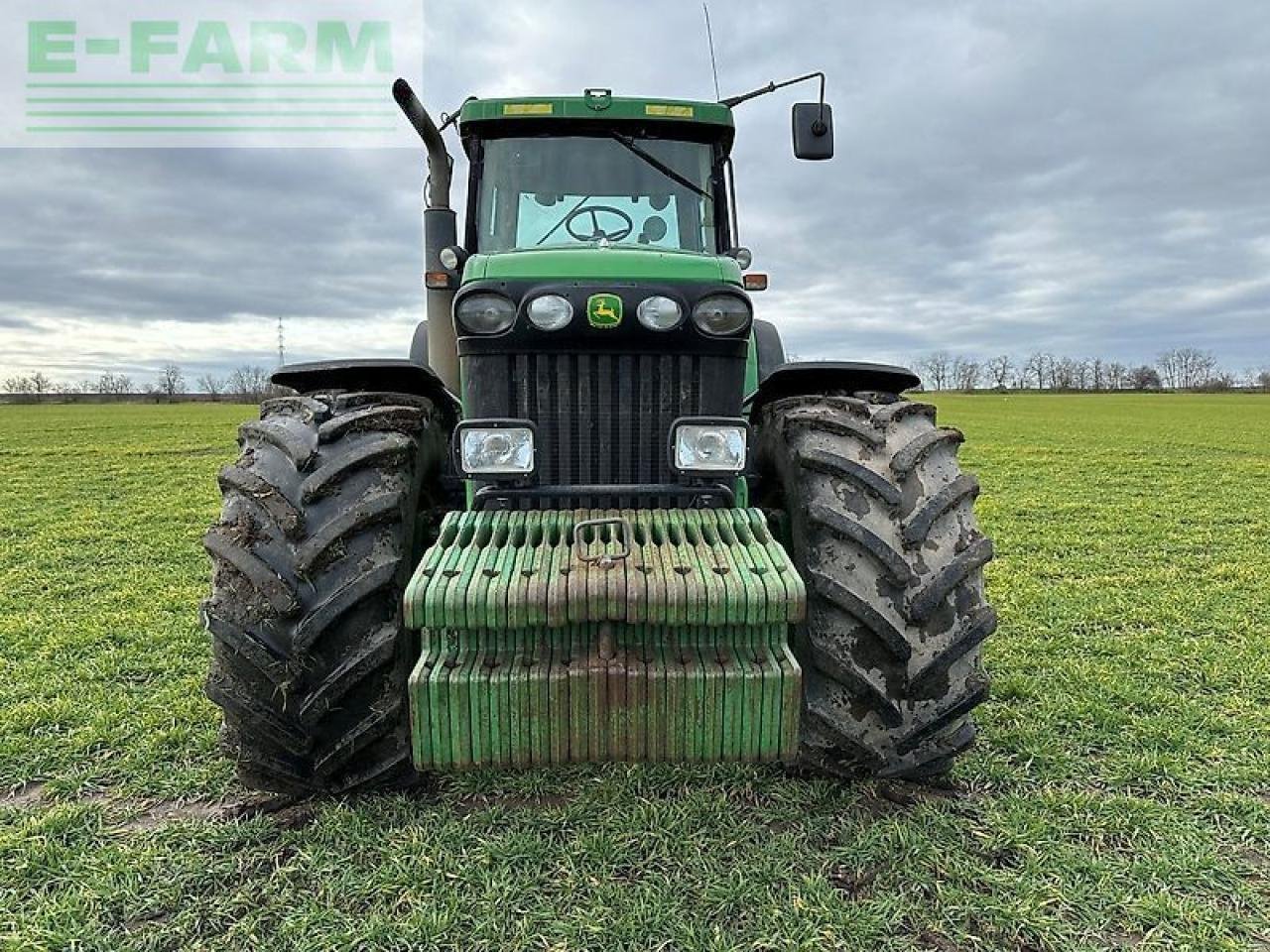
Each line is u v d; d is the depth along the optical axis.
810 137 3.93
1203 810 2.81
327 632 2.32
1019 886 2.35
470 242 3.96
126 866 2.43
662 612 2.13
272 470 2.45
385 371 2.83
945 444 2.64
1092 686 3.88
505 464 2.53
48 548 7.44
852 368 2.94
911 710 2.41
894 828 2.57
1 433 23.88
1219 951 2.14
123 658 4.29
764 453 3.03
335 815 2.62
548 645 2.28
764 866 2.42
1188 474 13.55
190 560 6.95
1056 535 8.05
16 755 3.19
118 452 17.88
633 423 2.77
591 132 3.88
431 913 2.23
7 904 2.30
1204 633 4.78
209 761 3.13
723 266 2.86
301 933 2.17
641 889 2.33
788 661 2.23
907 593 2.38
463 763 2.22
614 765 3.03
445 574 2.19
